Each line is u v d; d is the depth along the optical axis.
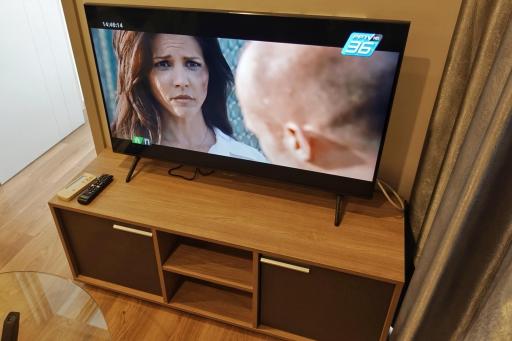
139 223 1.52
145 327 1.73
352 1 1.37
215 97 1.48
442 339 1.28
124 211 1.57
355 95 1.32
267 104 1.43
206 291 1.80
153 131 1.64
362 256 1.39
